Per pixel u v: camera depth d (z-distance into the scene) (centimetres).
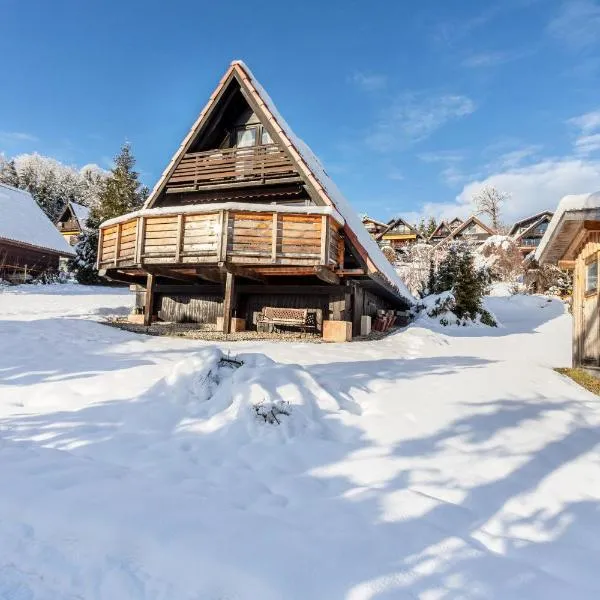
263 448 421
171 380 563
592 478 386
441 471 392
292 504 332
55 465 379
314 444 434
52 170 7475
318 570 253
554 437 471
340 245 1181
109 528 288
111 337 976
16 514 308
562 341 1448
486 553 274
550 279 3388
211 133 1398
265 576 246
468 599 234
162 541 275
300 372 567
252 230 1077
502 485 370
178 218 1123
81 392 584
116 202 3950
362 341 1224
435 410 537
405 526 301
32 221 3328
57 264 3294
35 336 896
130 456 406
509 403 576
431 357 946
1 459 391
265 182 1266
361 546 276
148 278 1272
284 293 1311
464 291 2086
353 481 373
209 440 441
